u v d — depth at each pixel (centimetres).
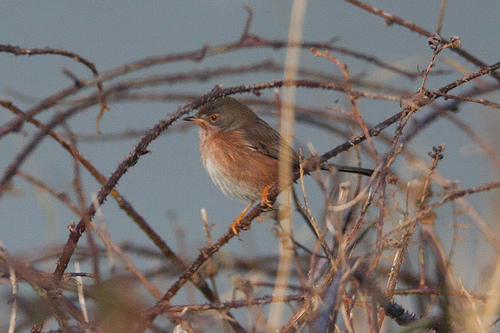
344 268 696
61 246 978
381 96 869
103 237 805
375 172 796
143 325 791
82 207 789
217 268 982
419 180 925
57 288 778
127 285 742
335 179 991
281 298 791
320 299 720
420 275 845
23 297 775
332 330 698
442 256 820
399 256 784
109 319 707
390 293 773
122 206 988
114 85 1033
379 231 745
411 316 757
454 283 824
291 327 779
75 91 974
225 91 951
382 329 815
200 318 810
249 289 823
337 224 818
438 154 851
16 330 790
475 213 846
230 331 882
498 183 785
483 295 786
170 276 1074
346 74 882
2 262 780
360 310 819
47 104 959
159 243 1006
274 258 1058
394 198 845
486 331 728
